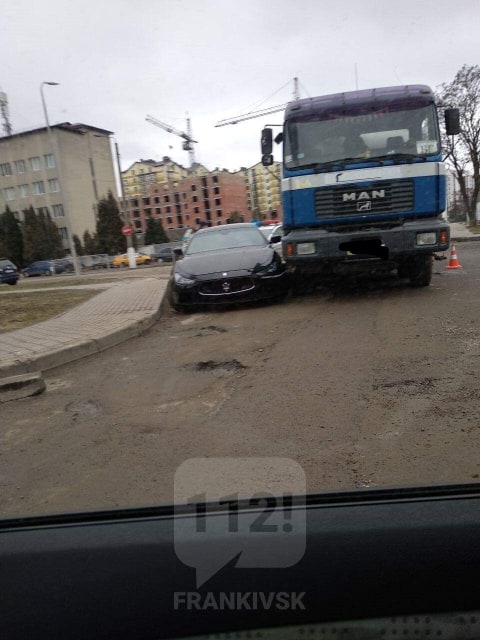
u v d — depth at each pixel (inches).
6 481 130.0
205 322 319.3
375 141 324.8
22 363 223.5
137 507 65.3
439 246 317.7
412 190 320.8
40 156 2906.0
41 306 424.5
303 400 170.2
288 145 332.8
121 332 282.2
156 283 534.6
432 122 323.9
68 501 117.1
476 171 1284.4
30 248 2573.8
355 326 268.1
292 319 301.1
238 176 4968.0
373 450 131.1
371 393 171.2
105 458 138.7
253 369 211.0
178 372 216.1
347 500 64.1
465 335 231.5
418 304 310.7
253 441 141.4
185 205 4859.7
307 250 326.3
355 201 323.9
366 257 323.6
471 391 165.2
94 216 3120.1
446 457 124.5
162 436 150.5
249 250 372.8
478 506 61.9
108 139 3211.1
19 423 171.0
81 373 227.1
